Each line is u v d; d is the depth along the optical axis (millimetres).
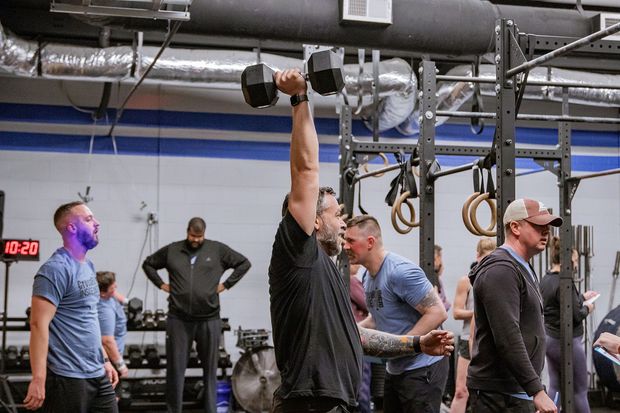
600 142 9867
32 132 8570
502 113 3869
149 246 8719
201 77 7496
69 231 4402
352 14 5781
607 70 8789
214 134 8953
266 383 7801
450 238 9383
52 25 7273
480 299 3639
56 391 4309
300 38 5887
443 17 6078
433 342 3162
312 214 2516
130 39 7758
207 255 7570
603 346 3600
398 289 4309
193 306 7395
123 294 8617
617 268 9594
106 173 8695
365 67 7746
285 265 2559
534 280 3701
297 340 2584
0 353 7574
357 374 2660
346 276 6086
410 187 4895
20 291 8391
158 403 7934
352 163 6336
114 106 8758
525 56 3947
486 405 3637
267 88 2447
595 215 9742
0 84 8547
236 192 8961
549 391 6297
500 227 3836
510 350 3463
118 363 6148
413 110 8406
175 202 8820
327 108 9180
